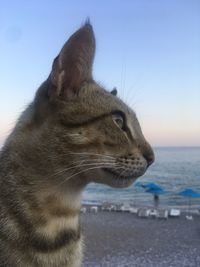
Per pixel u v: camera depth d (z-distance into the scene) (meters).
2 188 0.16
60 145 0.15
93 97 0.16
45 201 0.15
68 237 0.16
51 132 0.15
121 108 0.17
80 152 0.15
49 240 0.15
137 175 0.17
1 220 0.15
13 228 0.15
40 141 0.15
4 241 0.15
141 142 0.17
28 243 0.15
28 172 0.15
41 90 0.16
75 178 0.16
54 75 0.15
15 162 0.16
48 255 0.15
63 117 0.15
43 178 0.15
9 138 0.16
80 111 0.16
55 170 0.15
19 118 0.17
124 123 0.17
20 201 0.15
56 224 0.15
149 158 0.17
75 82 0.16
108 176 0.16
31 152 0.15
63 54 0.16
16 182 0.15
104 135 0.16
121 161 0.16
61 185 0.15
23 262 0.15
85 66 0.17
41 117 0.16
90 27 0.17
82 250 0.17
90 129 0.16
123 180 0.17
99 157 0.16
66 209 0.16
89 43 0.17
